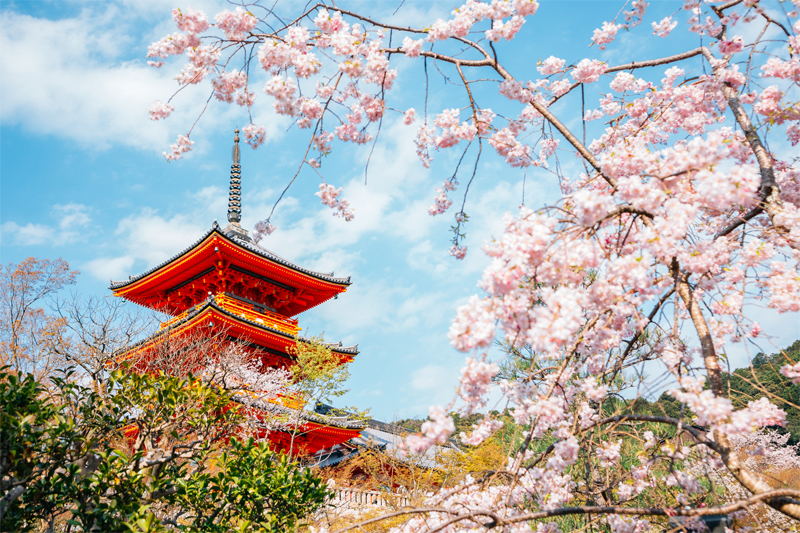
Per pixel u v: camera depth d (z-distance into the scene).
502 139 4.51
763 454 4.01
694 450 3.87
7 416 4.83
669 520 3.97
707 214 4.34
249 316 22.11
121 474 5.94
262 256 21.95
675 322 3.18
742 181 2.60
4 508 4.94
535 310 2.78
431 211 5.25
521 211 2.84
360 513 14.23
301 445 21.27
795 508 2.89
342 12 4.13
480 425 3.67
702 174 2.73
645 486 4.17
